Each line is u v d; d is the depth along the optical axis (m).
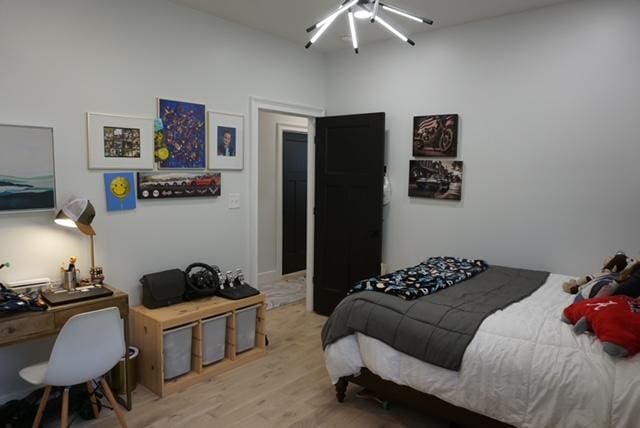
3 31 2.46
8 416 2.41
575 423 1.80
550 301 2.59
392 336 2.38
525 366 1.96
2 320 2.13
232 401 2.77
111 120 2.94
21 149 2.55
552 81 3.27
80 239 2.85
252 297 3.37
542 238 3.39
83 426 2.46
